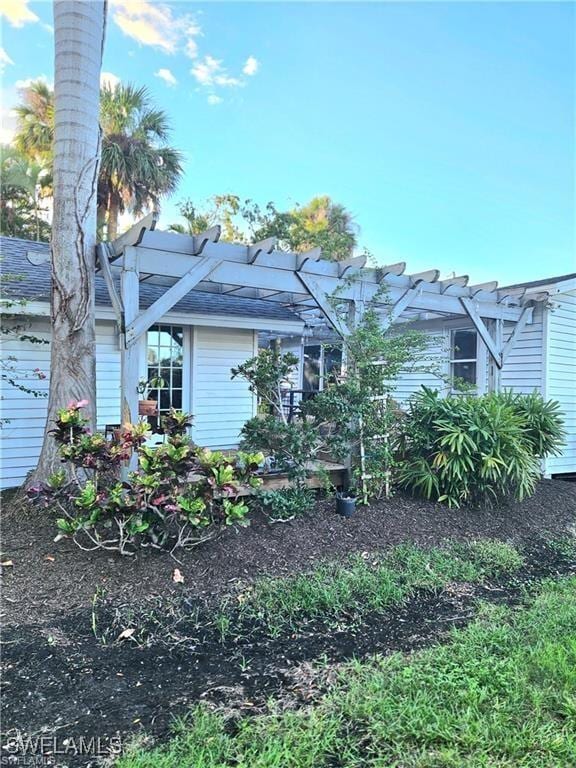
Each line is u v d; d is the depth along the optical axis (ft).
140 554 11.98
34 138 50.11
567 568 13.88
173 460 11.43
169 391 25.59
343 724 6.73
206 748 6.16
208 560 12.05
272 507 14.89
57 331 14.67
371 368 17.31
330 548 13.65
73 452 11.38
